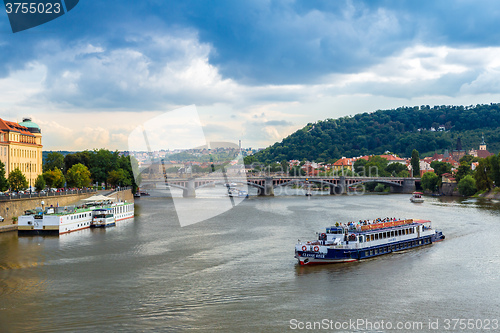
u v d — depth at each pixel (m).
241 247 107.44
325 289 74.38
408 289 74.75
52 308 64.38
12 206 134.50
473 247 109.69
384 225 104.69
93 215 140.25
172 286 75.31
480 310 65.19
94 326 58.06
